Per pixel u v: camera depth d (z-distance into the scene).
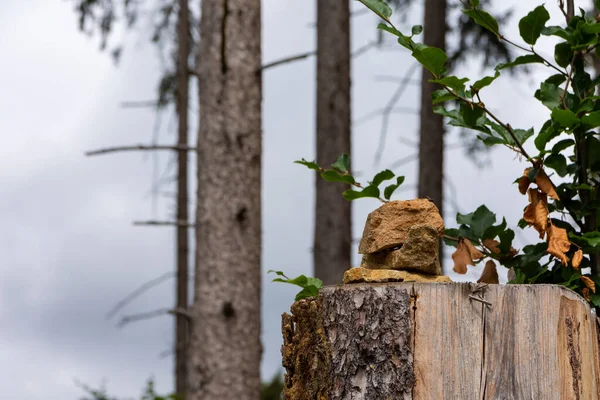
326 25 14.00
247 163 11.62
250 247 11.56
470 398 4.10
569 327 4.18
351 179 5.15
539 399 4.10
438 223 4.70
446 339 4.16
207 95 11.73
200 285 11.52
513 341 4.15
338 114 13.73
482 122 4.93
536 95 5.09
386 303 4.23
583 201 5.01
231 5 11.76
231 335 11.36
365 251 4.79
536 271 5.10
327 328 4.35
